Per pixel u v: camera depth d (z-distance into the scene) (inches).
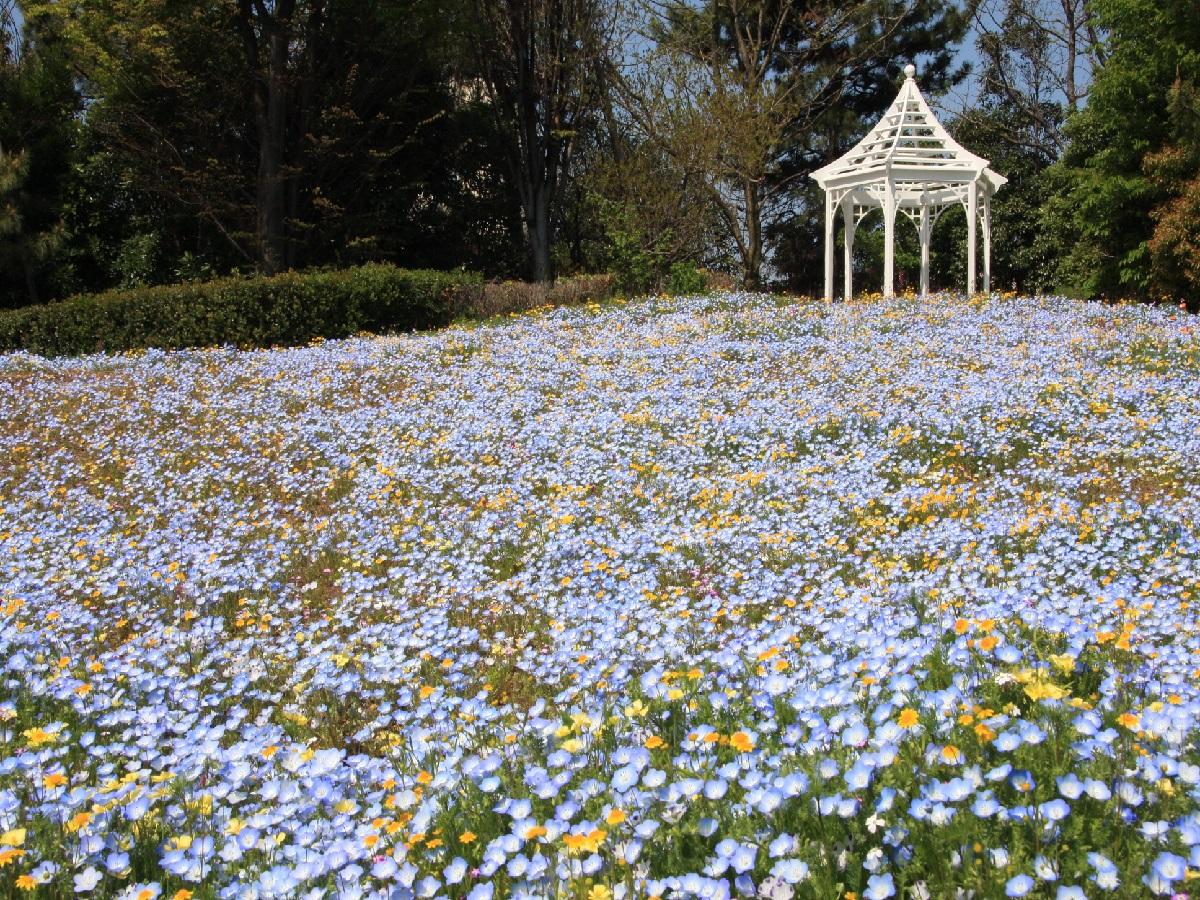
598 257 1320.1
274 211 1048.8
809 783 114.7
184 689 189.8
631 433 404.5
